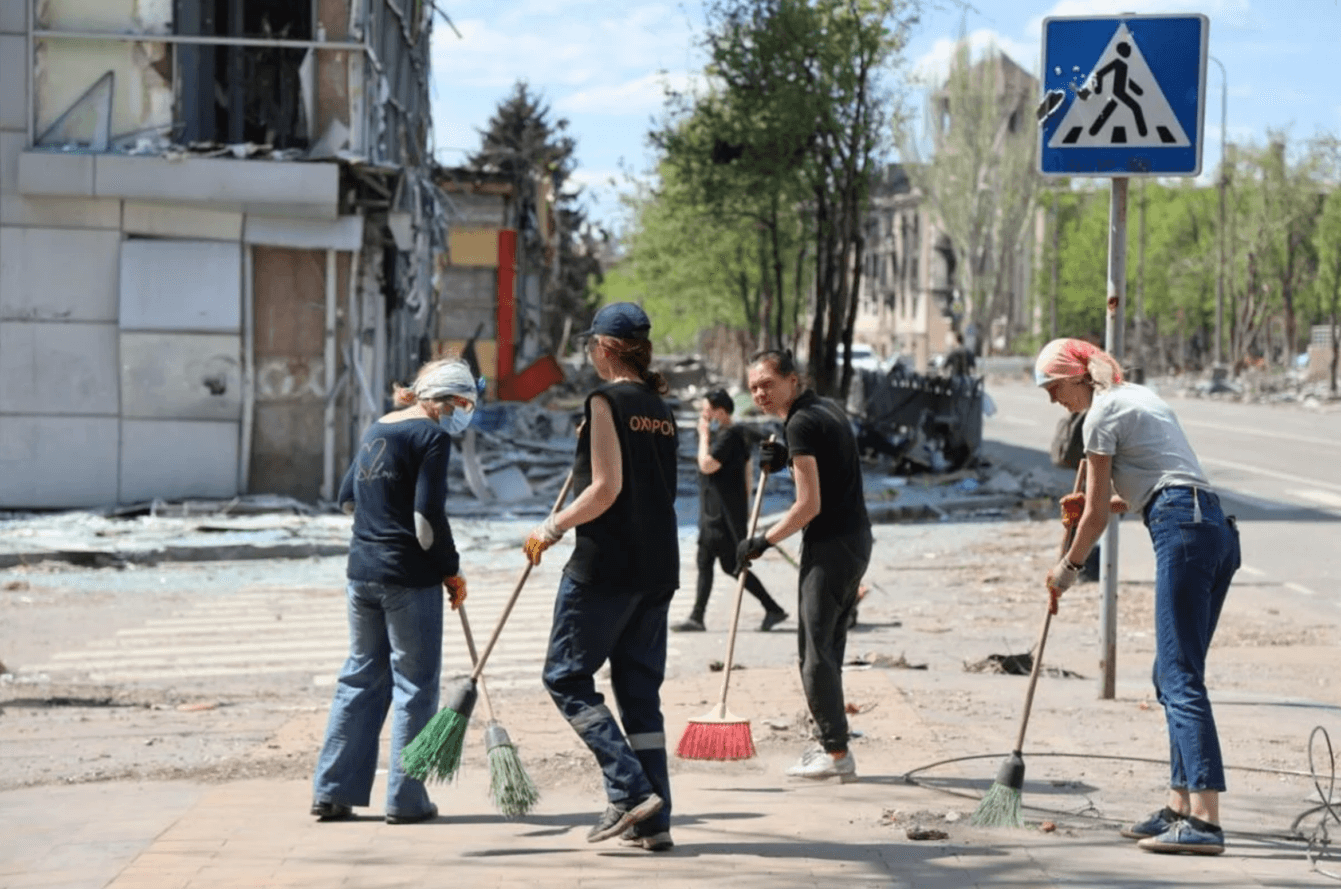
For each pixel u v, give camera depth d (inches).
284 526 820.0
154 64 900.0
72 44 893.8
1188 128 371.2
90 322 894.4
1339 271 2564.0
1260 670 467.8
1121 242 378.9
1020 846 246.4
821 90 1392.7
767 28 1396.4
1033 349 3848.4
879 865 233.5
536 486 1073.5
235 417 900.0
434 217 1371.8
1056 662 483.2
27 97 888.3
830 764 303.3
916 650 511.2
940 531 891.4
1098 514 253.0
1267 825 264.7
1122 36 372.2
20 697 437.1
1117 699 399.2
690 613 568.1
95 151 882.1
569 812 279.7
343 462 917.2
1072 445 334.0
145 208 890.1
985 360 3612.2
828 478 297.9
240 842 253.3
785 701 397.1
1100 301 3629.4
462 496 1021.8
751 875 227.1
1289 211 2723.9
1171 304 3452.3
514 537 841.5
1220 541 246.7
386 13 1053.2
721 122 1469.0
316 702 438.3
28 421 895.7
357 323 925.2
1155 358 3535.9
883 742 342.0
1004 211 3799.2
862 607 617.9
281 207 880.9
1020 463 1290.6
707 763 323.6
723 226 1823.3
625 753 244.8
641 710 249.9
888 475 1195.3
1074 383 261.1
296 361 907.4
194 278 891.4
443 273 1790.1
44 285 891.4
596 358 254.5
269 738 362.3
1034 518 956.0
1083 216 3722.9
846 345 1475.1
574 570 245.8
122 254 890.7
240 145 885.2
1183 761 243.9
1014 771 253.4
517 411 1509.6
